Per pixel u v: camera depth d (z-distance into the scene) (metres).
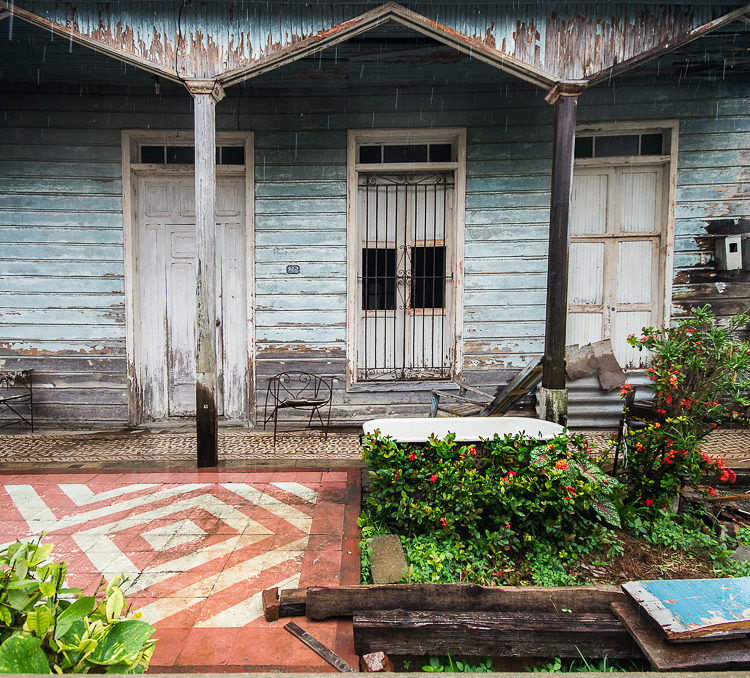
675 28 4.30
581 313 6.27
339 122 6.08
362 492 4.13
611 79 5.97
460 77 5.82
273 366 6.23
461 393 6.23
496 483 3.31
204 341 4.55
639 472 3.82
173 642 2.35
